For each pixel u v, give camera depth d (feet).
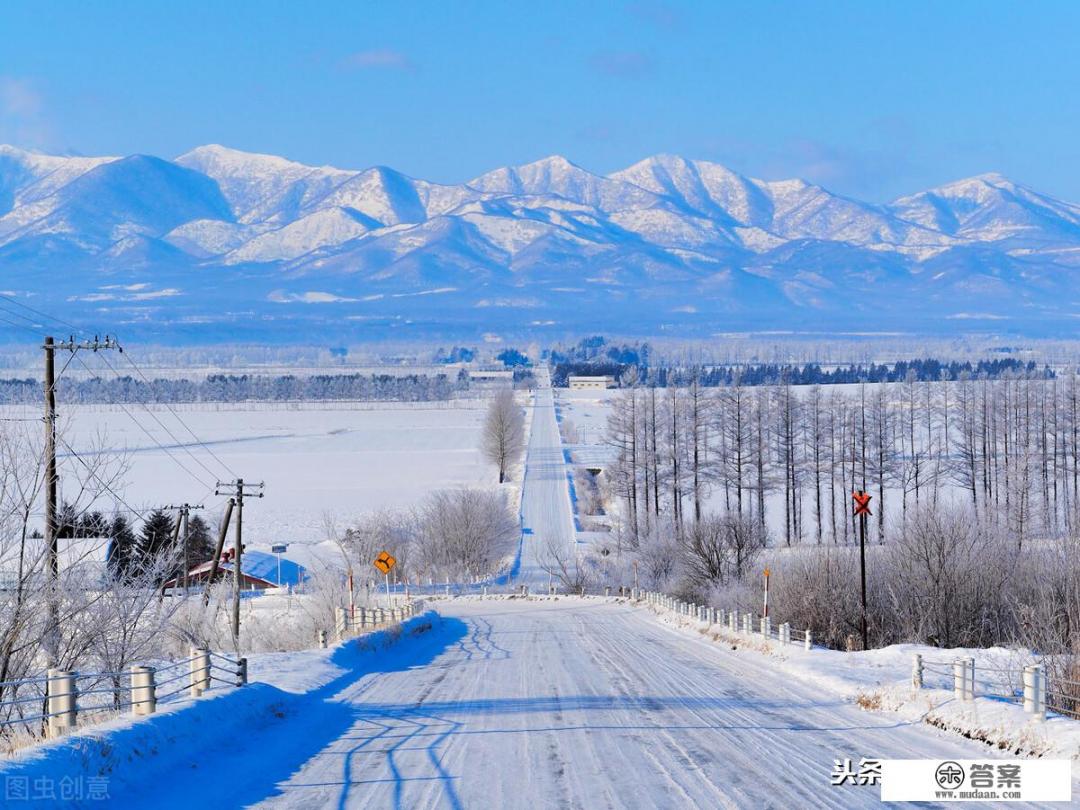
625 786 120.98
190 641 282.15
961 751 143.13
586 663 289.53
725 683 234.99
